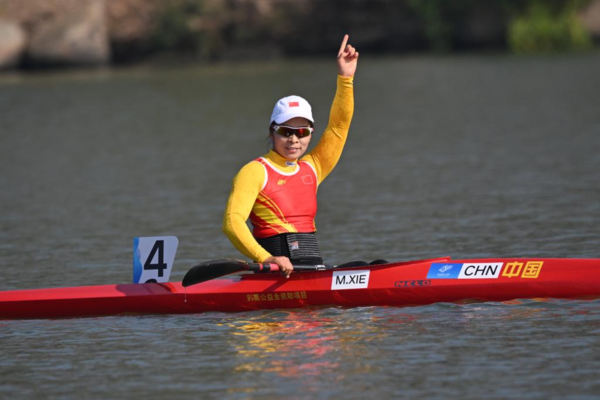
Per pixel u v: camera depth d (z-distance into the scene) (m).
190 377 22.48
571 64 131.38
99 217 45.91
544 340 24.50
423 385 21.48
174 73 139.62
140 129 83.44
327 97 101.38
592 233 37.75
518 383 21.47
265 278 28.59
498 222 40.94
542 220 40.84
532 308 27.53
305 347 24.50
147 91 115.12
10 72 143.50
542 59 142.38
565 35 159.75
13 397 21.59
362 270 28.48
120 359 24.09
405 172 56.47
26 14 145.25
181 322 27.56
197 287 28.61
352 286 28.36
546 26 158.75
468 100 96.50
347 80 28.50
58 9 147.38
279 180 27.86
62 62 147.50
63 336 26.42
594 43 168.62
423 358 23.36
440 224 41.16
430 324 26.31
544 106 88.75
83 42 147.12
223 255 37.03
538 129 73.50
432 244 37.28
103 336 26.28
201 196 50.84
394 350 24.05
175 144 73.38
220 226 42.75
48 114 95.62
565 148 63.09
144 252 29.30
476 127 76.62
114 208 48.25
